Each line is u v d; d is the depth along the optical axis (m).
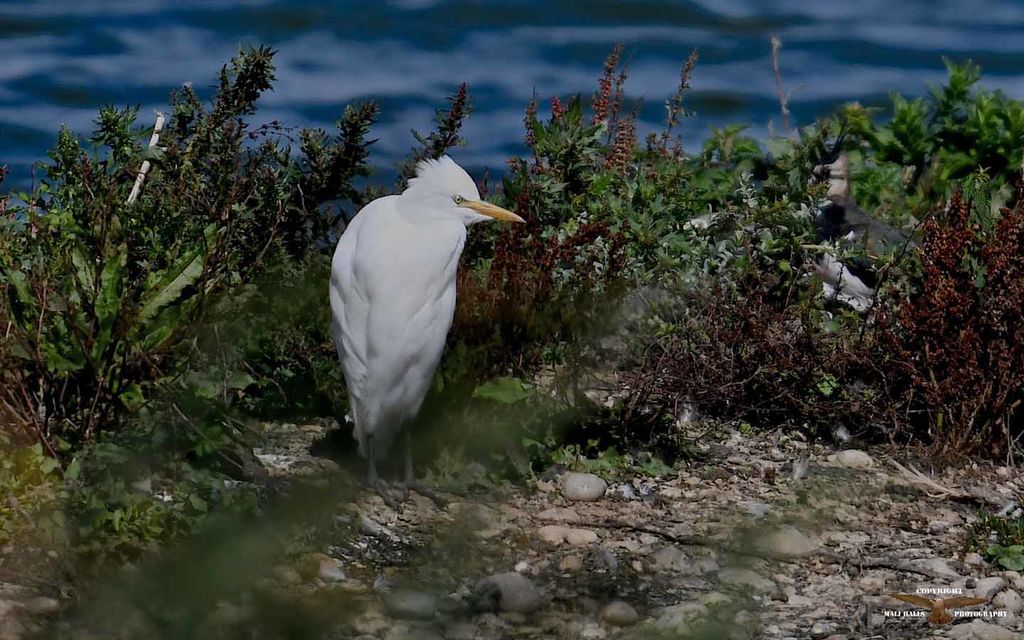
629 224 13.63
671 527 10.18
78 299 10.29
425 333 10.05
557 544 9.84
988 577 9.50
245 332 11.38
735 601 9.05
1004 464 11.46
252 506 9.48
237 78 12.55
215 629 8.21
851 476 11.14
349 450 11.09
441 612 8.82
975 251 11.98
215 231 10.95
